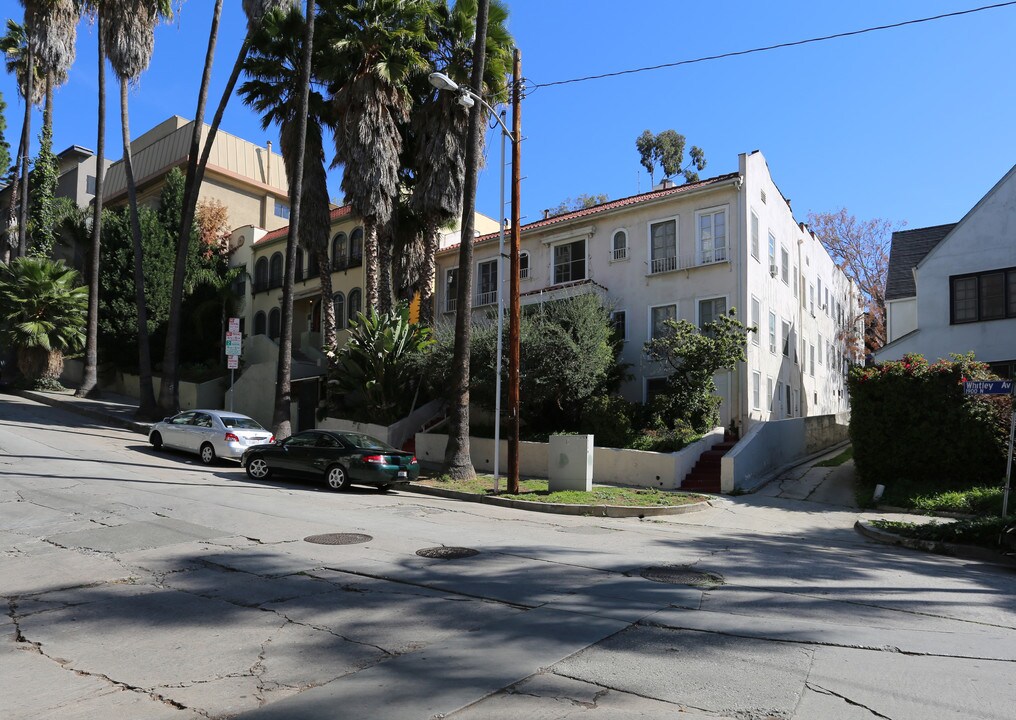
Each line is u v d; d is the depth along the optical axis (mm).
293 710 4164
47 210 37562
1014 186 19844
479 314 26812
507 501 14531
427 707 4203
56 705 4270
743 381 20703
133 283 33531
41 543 8820
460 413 17234
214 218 38844
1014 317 19359
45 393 31125
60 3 33875
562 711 4156
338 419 23391
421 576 7543
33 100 39656
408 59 22734
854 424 16453
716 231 21641
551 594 6902
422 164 23297
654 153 69688
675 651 5262
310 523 10625
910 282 26703
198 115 27031
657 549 9742
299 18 23750
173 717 4094
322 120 25156
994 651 5508
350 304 32094
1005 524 10508
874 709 4258
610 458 17766
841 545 11125
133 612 6152
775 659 5129
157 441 20000
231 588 6938
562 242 25000
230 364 21328
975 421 14789
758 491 16594
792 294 27078
